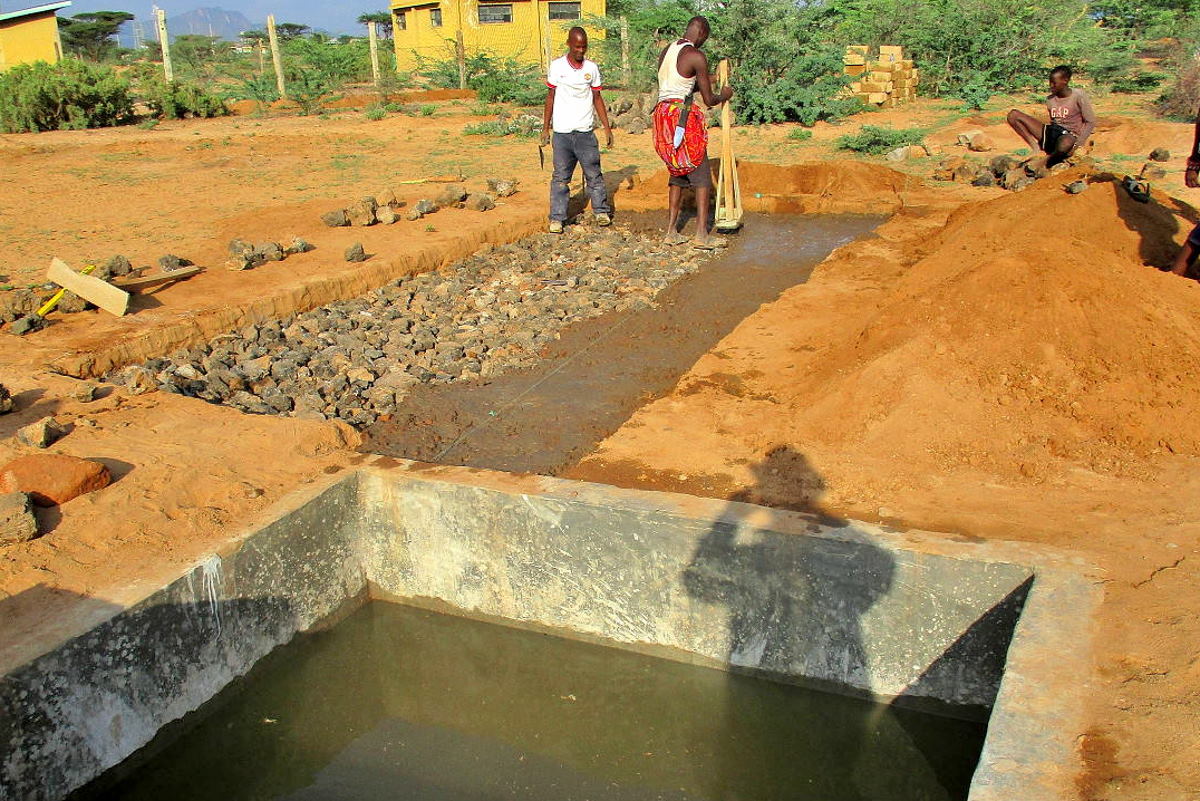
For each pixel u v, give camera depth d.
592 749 4.00
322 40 45.56
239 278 7.41
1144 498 3.97
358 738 4.11
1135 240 7.04
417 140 16.55
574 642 4.52
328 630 4.57
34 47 27.53
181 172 13.31
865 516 3.96
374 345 6.52
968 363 4.74
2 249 8.38
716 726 4.08
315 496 4.34
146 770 3.68
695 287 7.88
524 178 12.12
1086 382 4.60
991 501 4.03
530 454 4.91
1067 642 3.05
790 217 10.51
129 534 3.94
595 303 7.40
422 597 4.76
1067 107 10.45
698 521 3.95
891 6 22.50
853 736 3.93
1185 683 2.83
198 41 47.16
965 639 3.69
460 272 8.26
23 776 3.23
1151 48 24.81
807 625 3.96
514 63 25.19
